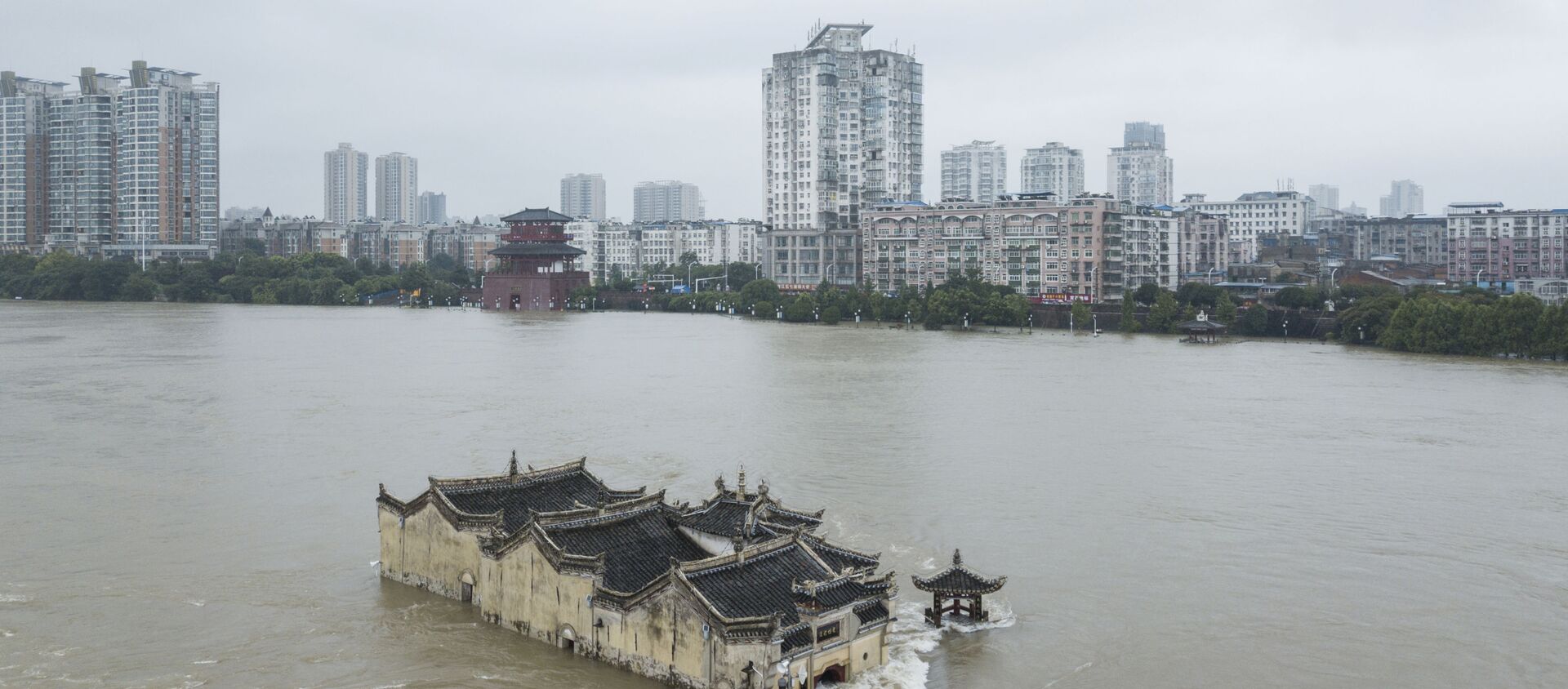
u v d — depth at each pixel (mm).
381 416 146125
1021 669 66938
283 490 105250
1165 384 181125
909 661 67375
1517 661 68438
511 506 76812
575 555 66688
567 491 79438
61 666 65562
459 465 116312
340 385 174750
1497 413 151875
